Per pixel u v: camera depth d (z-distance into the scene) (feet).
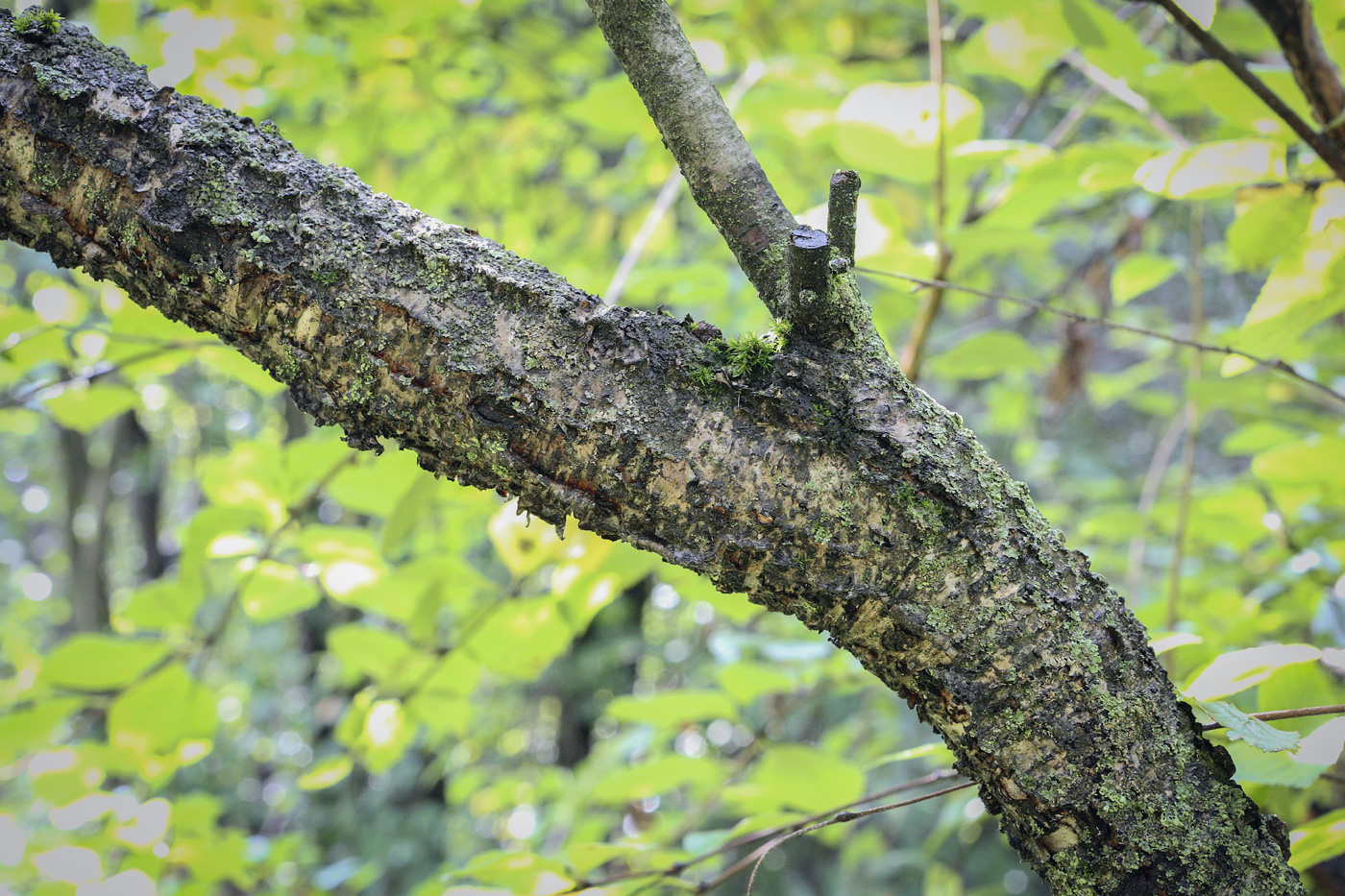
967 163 4.66
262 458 4.85
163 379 14.34
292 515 4.79
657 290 6.27
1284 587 5.64
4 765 4.86
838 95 6.25
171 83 3.49
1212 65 3.86
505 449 2.24
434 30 8.22
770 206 2.31
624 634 16.97
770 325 2.34
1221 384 5.36
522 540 4.79
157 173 2.24
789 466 2.21
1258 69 3.83
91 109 2.27
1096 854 2.24
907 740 12.31
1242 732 2.22
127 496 24.23
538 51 9.27
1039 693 2.22
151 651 4.73
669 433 2.21
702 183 2.34
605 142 9.82
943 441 2.25
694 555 2.27
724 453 2.20
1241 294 9.43
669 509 2.24
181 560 4.69
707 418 2.22
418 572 4.92
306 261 2.22
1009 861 15.38
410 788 18.80
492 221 9.40
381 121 8.38
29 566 32.27
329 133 8.16
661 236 9.27
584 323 2.23
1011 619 2.22
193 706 4.91
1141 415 17.02
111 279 2.38
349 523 12.63
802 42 9.58
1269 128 3.91
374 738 5.14
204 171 2.25
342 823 18.37
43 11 2.40
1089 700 2.23
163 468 23.54
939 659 2.26
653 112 2.38
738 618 4.66
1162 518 6.83
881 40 10.07
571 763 17.24
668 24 2.36
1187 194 3.44
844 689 5.82
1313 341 5.86
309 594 5.32
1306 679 3.67
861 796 4.68
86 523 26.30
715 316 8.39
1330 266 3.43
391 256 2.25
